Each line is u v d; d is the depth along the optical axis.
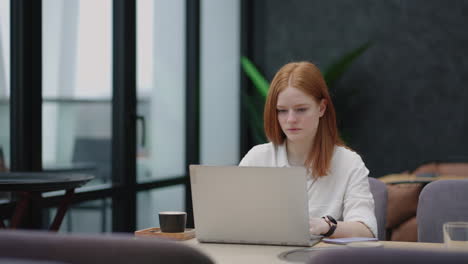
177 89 4.29
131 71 3.47
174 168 4.25
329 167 1.84
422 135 4.96
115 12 3.39
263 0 5.40
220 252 1.34
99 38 3.22
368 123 5.08
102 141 3.27
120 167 3.42
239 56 5.34
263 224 1.42
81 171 3.07
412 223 3.17
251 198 1.41
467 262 0.59
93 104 3.17
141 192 3.72
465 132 4.86
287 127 1.78
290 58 5.32
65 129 2.93
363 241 1.46
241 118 5.33
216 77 4.89
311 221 1.57
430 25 4.93
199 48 4.53
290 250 1.36
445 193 1.79
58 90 2.87
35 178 1.96
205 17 4.68
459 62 4.86
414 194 3.15
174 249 0.63
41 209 2.66
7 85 2.53
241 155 5.34
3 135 2.50
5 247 0.67
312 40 5.26
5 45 2.51
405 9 4.99
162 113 4.03
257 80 5.00
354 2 5.13
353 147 5.11
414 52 4.97
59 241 0.66
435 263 0.59
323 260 0.63
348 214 1.75
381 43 5.05
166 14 4.08
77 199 2.93
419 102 4.96
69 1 2.95
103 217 3.22
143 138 3.58
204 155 4.70
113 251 0.64
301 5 5.29
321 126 1.86
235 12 5.25
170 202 4.14
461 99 4.86
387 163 5.04
